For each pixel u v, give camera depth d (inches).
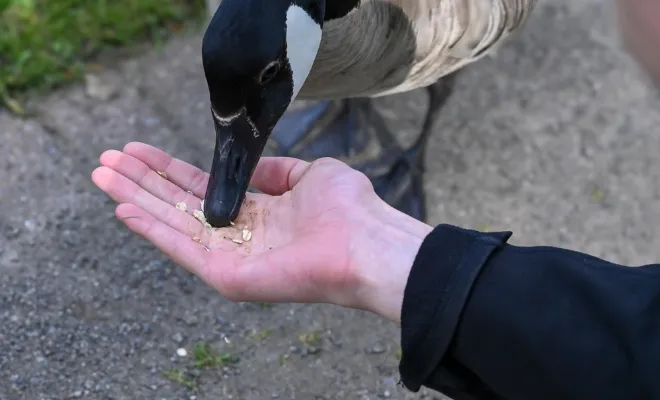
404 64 81.8
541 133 108.1
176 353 80.0
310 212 60.4
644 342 40.6
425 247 45.8
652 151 106.4
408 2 77.2
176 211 65.2
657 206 99.7
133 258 88.5
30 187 95.4
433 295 44.4
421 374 45.7
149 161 70.1
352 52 76.0
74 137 102.3
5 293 83.4
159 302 84.5
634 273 43.3
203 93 110.6
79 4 117.6
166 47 116.7
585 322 41.9
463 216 97.2
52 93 108.3
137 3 118.1
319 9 68.6
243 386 77.7
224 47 60.7
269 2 62.5
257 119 65.6
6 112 104.7
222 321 83.4
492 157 104.8
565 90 114.5
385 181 97.7
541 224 96.7
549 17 126.5
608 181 102.5
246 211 65.9
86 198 94.8
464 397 48.1
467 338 44.1
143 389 76.5
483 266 44.3
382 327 84.6
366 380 79.4
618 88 115.0
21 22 112.7
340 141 103.5
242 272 57.6
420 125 108.7
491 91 113.9
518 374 43.3
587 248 94.3
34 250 88.3
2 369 76.7
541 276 43.6
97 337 80.6
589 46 121.6
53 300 83.4
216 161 65.0
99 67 112.6
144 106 108.0
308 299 58.3
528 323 42.5
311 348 81.6
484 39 82.9
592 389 41.4
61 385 76.1
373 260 53.5
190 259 59.1
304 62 68.2
